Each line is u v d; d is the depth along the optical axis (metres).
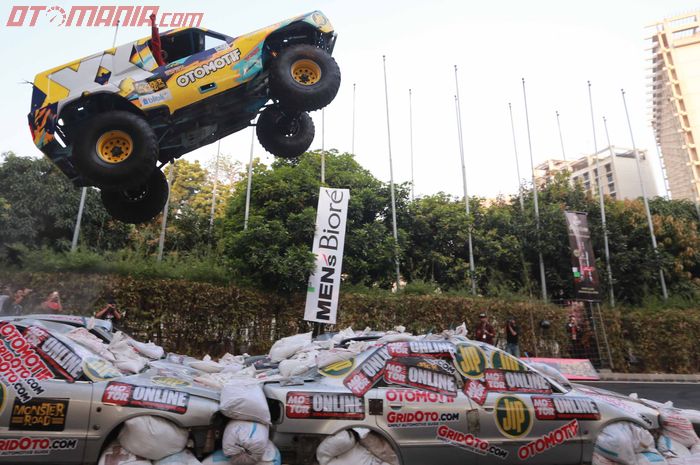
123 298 12.70
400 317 15.88
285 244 14.90
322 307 13.91
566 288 20.55
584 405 5.13
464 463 4.64
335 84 7.87
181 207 24.64
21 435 4.11
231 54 7.91
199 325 13.45
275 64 7.74
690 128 78.94
